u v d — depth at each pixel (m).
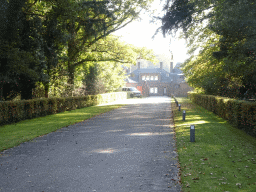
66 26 21.41
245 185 4.63
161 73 73.94
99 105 28.09
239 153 6.82
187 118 14.80
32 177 5.17
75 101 22.75
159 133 10.21
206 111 18.92
